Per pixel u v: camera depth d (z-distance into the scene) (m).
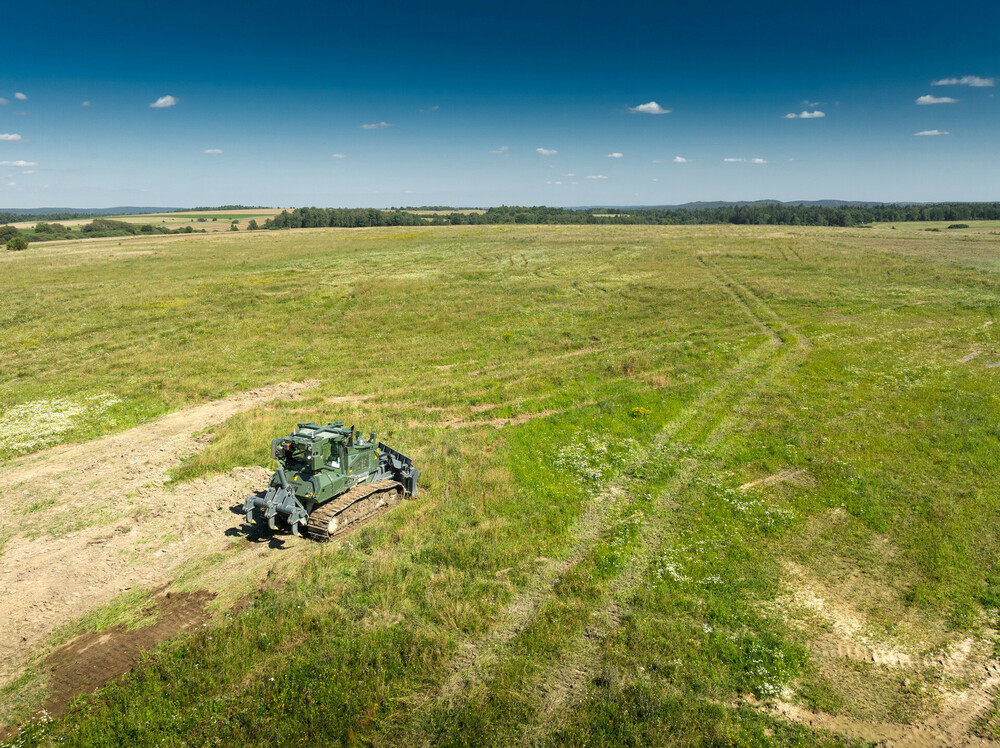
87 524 14.28
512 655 9.91
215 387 25.53
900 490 15.55
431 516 14.39
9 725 8.61
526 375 26.50
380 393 24.36
